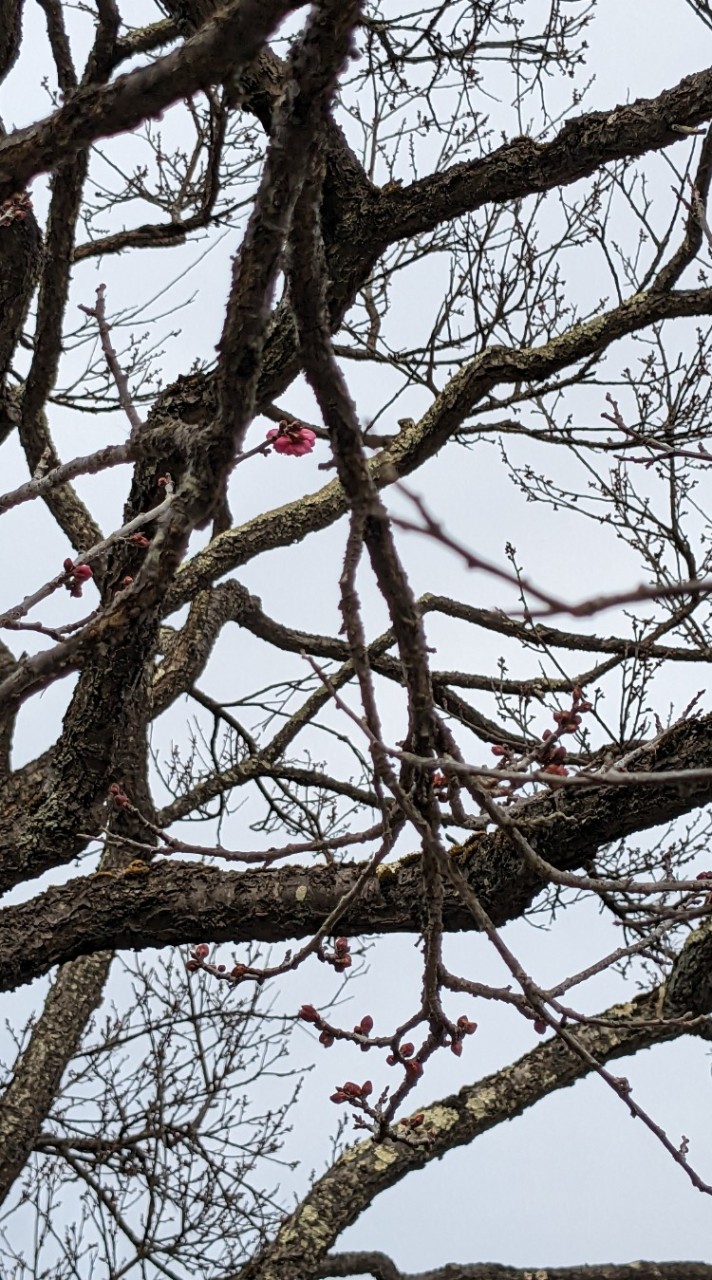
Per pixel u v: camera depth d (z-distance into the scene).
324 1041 2.93
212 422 2.48
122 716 4.30
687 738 3.50
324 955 3.11
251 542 7.25
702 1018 2.65
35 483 2.97
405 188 4.65
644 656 5.25
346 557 2.45
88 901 4.34
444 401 5.58
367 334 7.33
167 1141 7.48
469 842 3.91
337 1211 5.87
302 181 2.29
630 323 5.15
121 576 4.33
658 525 5.56
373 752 2.52
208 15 3.83
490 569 1.35
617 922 2.90
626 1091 2.67
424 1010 2.90
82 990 7.91
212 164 4.76
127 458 2.86
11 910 4.41
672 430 5.87
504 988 2.86
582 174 4.49
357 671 2.45
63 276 5.11
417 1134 3.20
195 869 4.36
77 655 2.32
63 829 4.43
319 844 3.04
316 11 2.09
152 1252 7.31
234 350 2.40
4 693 2.30
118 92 2.13
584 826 3.64
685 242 4.98
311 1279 5.71
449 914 3.87
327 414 2.46
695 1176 2.63
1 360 5.58
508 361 5.36
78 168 4.63
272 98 4.23
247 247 2.34
